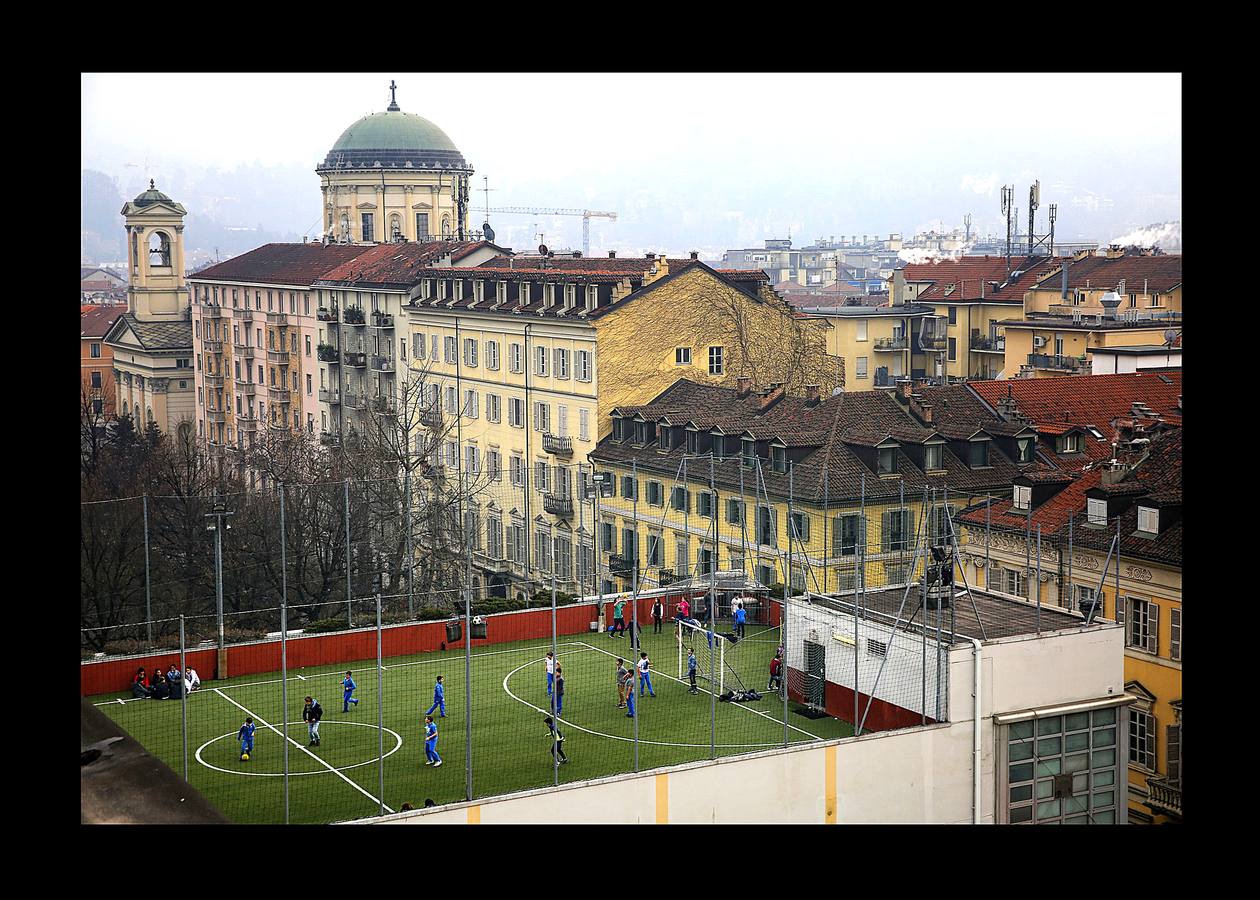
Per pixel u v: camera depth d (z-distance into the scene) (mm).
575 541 98250
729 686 62188
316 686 64250
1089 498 66375
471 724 57875
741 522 73875
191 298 173875
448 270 119688
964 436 81125
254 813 48656
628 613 72750
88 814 28891
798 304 173250
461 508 98688
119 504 87875
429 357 122500
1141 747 61906
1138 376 91812
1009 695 51250
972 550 72562
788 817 47250
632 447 93625
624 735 56062
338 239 172250
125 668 63562
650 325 98375
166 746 56156
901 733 49125
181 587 86812
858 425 82312
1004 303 143125
